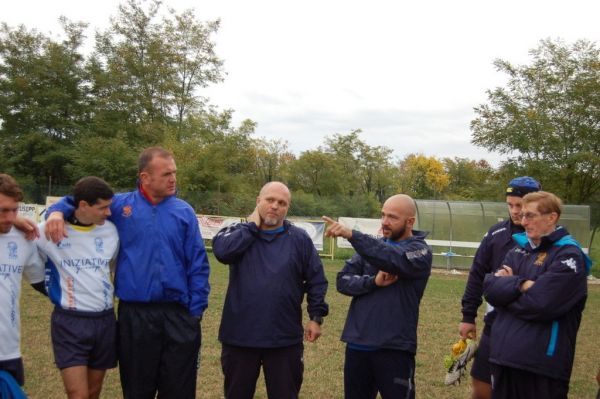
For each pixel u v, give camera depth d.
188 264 3.94
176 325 3.85
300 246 4.06
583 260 3.38
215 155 33.62
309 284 4.11
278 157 52.38
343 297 11.34
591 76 22.64
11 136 37.47
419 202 19.94
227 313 3.95
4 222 3.27
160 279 3.80
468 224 19.64
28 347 6.66
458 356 4.31
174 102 37.41
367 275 4.00
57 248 3.71
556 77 22.97
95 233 3.79
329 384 5.79
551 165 22.55
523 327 3.38
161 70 37.00
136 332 3.80
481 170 25.23
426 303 11.05
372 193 55.06
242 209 26.25
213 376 5.87
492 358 3.50
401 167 60.34
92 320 3.74
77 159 33.34
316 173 50.91
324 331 8.13
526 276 3.49
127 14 37.34
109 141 33.72
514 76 23.69
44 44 39.00
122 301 3.87
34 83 38.12
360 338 3.87
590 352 7.69
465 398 5.53
